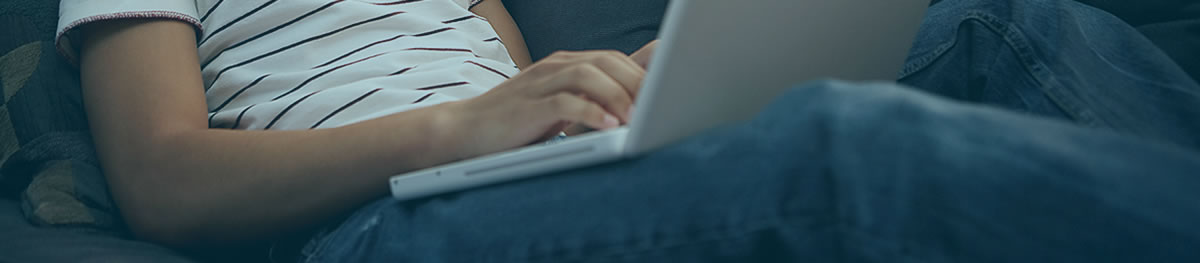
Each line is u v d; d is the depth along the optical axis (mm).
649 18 1257
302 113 829
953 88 891
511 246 546
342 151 692
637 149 502
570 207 530
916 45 945
